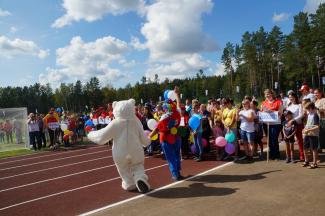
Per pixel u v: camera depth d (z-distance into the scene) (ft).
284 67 226.17
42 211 23.75
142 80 329.11
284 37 233.35
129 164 26.63
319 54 195.42
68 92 361.92
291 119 31.14
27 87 369.91
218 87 328.70
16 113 65.98
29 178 35.96
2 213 24.23
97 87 369.50
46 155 54.24
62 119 71.15
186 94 325.62
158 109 43.09
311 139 28.45
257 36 245.65
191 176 29.96
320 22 197.47
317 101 36.73
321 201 20.57
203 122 39.58
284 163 31.40
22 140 65.98
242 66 264.93
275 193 22.79
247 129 34.09
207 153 41.16
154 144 43.37
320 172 27.12
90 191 27.86
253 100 38.78
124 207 22.75
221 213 19.97
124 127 26.40
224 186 25.58
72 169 38.96
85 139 77.51
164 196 24.50
